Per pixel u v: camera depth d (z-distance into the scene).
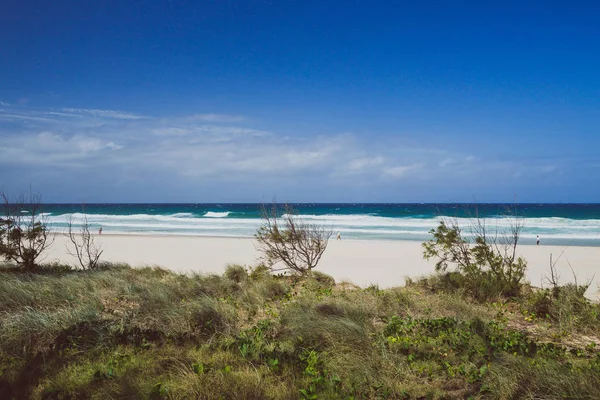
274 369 4.66
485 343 5.40
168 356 5.01
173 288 8.20
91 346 5.32
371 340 5.48
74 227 36.31
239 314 7.11
